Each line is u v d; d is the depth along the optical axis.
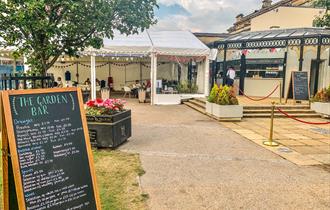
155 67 15.63
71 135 3.08
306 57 16.72
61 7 5.75
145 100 16.78
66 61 20.91
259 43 16.33
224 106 10.90
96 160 5.99
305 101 14.32
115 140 6.88
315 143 7.95
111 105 7.05
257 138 8.38
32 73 6.57
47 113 2.91
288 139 8.38
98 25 6.23
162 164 5.86
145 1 6.60
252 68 18.14
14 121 2.63
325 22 13.55
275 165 6.01
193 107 14.45
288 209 4.11
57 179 2.88
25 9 5.26
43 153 2.80
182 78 19.17
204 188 4.74
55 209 2.83
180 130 9.25
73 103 3.17
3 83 6.76
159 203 4.17
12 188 2.72
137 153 6.58
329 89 12.71
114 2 6.24
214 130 9.38
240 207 4.13
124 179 5.01
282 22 20.06
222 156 6.55
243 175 5.38
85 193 3.08
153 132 8.87
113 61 22.11
